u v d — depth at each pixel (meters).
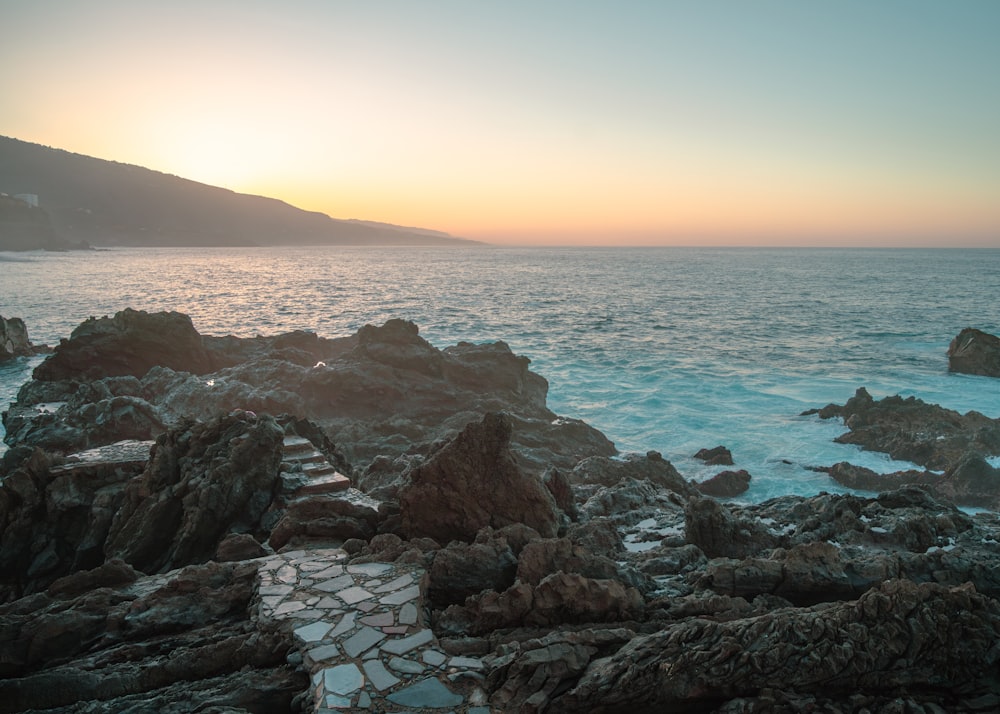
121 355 32.56
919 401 30.98
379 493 12.23
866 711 5.58
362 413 28.14
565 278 153.12
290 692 6.66
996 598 7.75
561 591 7.41
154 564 11.75
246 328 64.19
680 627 6.42
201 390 26.00
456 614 7.72
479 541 9.17
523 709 5.87
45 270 148.50
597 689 5.93
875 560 8.10
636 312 80.12
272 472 12.27
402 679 6.43
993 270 191.88
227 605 8.43
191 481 12.14
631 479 15.76
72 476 13.33
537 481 10.45
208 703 6.41
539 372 44.03
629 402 36.47
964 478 23.56
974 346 44.72
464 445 10.39
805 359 49.09
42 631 7.88
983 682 5.80
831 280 144.00
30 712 6.49
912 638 5.95
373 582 8.48
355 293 105.19
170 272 154.25
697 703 5.94
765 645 6.00
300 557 9.35
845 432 30.62
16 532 12.86
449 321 69.69
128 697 6.67
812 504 11.91
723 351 52.47
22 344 47.88
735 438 30.17
